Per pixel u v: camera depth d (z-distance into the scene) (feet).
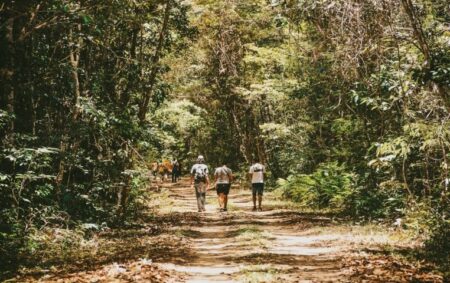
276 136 110.32
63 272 36.45
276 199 113.70
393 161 56.03
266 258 41.63
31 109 55.98
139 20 61.46
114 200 72.54
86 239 53.93
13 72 50.29
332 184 88.53
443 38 44.93
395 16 45.80
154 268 35.68
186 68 124.67
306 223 68.08
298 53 85.35
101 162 63.36
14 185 47.19
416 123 47.85
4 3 47.75
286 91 98.89
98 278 32.40
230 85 132.98
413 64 47.67
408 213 53.11
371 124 72.69
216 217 80.23
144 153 88.74
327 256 42.55
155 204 99.76
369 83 53.67
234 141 175.32
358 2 46.09
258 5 104.12
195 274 35.47
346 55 51.24
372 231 56.08
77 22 52.49
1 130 49.60
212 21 110.83
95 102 61.77
